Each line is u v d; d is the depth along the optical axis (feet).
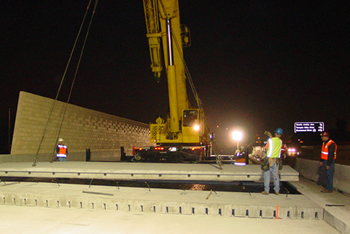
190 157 52.95
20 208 26.68
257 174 30.40
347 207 22.79
